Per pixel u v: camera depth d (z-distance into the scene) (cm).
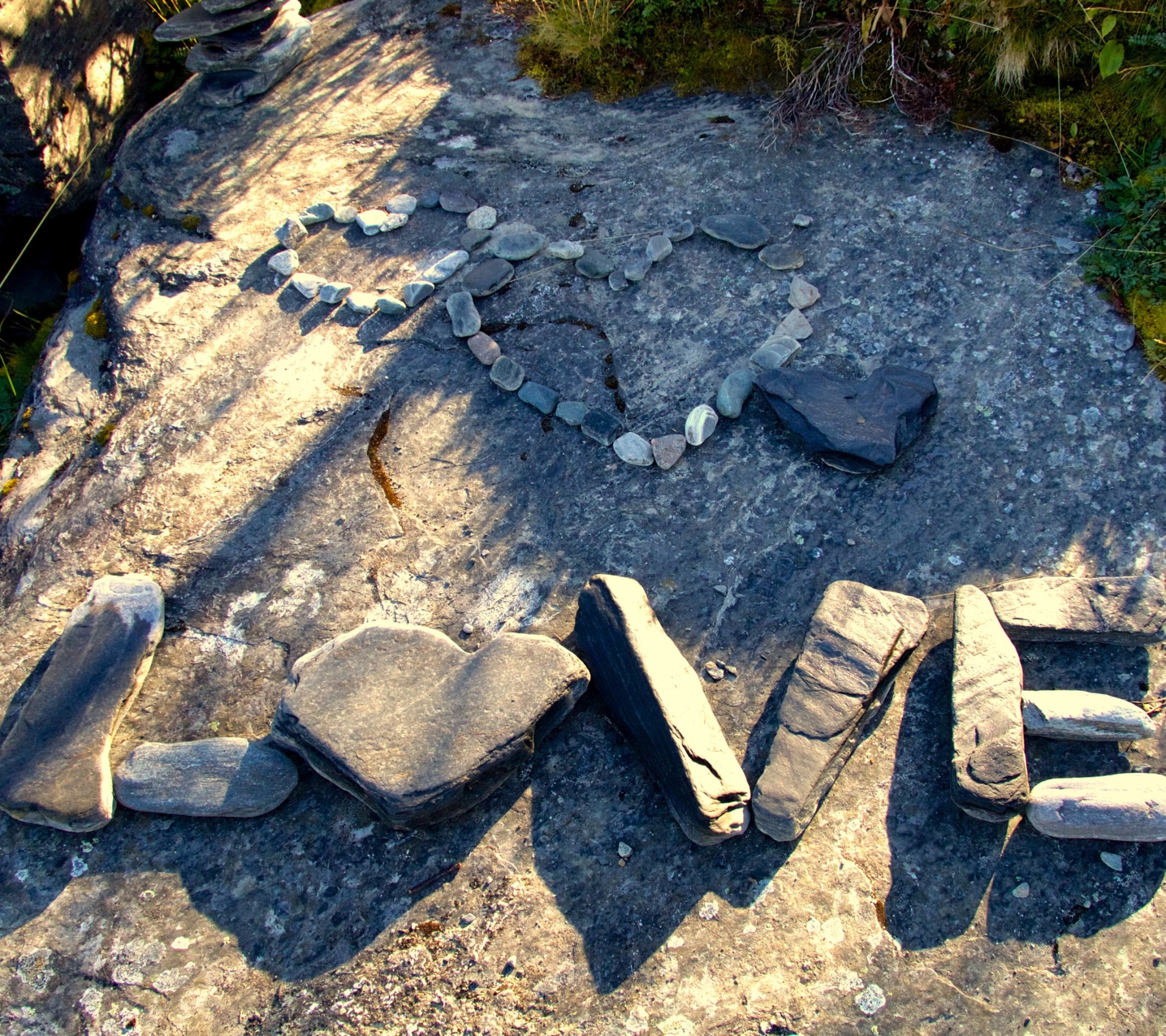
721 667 98
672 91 138
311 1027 84
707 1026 83
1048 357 112
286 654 100
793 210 125
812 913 87
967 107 129
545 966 86
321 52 147
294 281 122
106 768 92
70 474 111
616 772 93
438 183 132
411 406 114
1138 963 85
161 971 86
